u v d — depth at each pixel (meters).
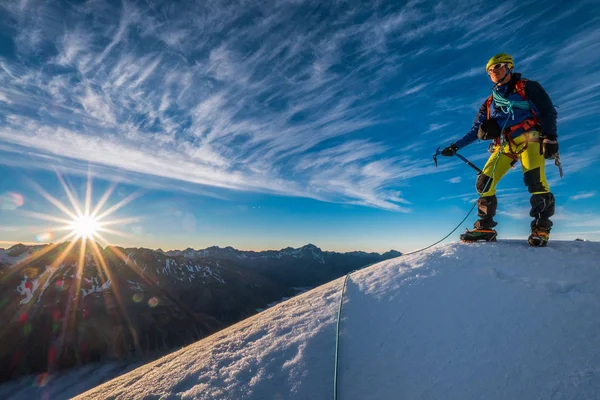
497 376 2.15
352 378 2.41
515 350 2.29
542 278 2.92
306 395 2.38
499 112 4.02
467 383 2.16
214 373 2.88
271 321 3.55
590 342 2.20
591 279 2.75
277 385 2.53
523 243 3.85
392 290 3.25
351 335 2.83
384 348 2.61
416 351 2.50
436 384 2.21
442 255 3.73
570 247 3.52
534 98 3.68
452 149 4.48
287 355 2.82
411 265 3.66
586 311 2.44
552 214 3.71
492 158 4.18
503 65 3.84
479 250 3.68
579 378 1.99
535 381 2.05
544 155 3.64
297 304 3.78
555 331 2.34
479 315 2.66
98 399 3.14
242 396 2.50
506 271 3.16
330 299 3.53
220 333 4.09
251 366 2.82
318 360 2.66
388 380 2.34
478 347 2.39
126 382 3.38
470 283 3.06
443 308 2.84
